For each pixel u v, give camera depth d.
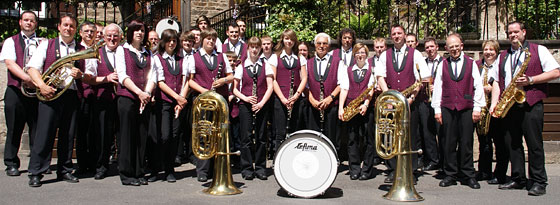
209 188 5.55
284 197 5.36
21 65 6.23
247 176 6.36
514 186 5.98
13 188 5.56
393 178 5.79
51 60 5.89
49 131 5.76
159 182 6.13
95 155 6.54
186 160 7.82
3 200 4.98
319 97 6.62
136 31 5.89
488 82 6.38
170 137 6.19
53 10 11.08
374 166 7.53
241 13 10.34
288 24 9.16
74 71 5.71
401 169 5.34
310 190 5.32
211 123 5.51
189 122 7.14
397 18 9.88
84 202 4.95
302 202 5.12
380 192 5.70
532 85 5.70
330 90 6.62
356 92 6.62
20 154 7.86
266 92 6.44
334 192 5.69
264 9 9.66
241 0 10.48
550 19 9.78
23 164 7.15
